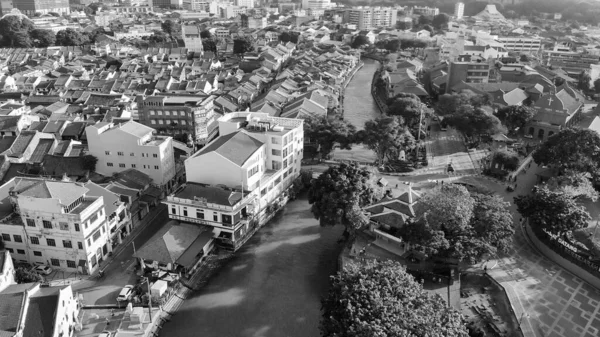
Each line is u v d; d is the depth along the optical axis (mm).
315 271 112750
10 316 79500
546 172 153750
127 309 94188
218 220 116188
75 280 103625
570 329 89375
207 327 94938
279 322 96688
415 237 102000
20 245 106312
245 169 122375
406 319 72812
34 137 152625
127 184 131250
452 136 197375
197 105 187375
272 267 113938
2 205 112000
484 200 112250
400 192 141250
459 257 99375
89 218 103562
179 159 161625
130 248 116562
